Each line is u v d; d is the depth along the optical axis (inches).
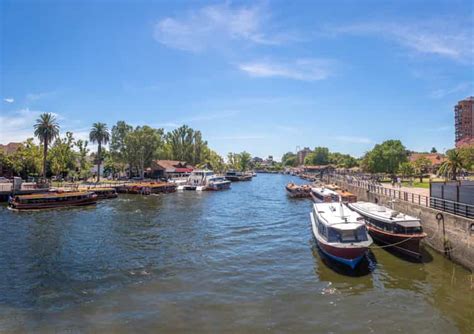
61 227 1270.9
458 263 791.1
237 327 510.3
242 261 840.9
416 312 560.4
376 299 611.8
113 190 2367.1
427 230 957.2
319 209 1037.8
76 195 1860.2
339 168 6195.9
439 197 942.4
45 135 2701.8
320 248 871.1
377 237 965.2
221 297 620.4
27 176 2982.3
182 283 690.8
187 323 522.3
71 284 685.9
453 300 605.0
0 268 784.3
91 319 534.9
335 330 502.9
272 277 726.5
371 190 1705.2
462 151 2169.0
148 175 4175.7
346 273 749.3
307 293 639.8
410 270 764.0
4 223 1353.3
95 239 1075.9
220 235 1136.2
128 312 559.2
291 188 2450.8
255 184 4291.3
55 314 552.4
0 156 2859.3
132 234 1150.3
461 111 4365.2
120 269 780.0
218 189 3117.6
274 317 542.9
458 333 495.5
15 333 493.4
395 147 3339.1
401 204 1177.4
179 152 5108.3
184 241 1049.5
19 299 611.2
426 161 3437.5
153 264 816.9
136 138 3725.4
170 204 2004.2
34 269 778.8
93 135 3472.0
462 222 773.9
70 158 3385.8
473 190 805.2
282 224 1342.3
